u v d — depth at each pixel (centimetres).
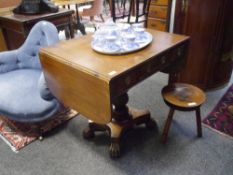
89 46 140
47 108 160
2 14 249
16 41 248
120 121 163
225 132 169
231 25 196
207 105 200
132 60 118
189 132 171
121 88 112
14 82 178
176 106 141
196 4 186
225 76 225
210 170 141
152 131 174
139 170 143
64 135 174
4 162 153
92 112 121
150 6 302
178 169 143
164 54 131
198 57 206
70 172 144
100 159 152
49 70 138
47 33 177
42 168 148
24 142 167
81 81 117
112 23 154
